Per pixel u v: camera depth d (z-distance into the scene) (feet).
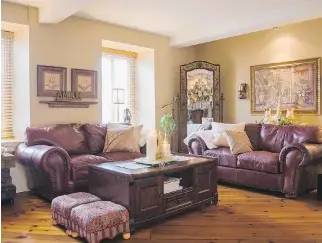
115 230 8.21
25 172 13.58
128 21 16.11
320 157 12.87
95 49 15.94
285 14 13.93
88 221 7.77
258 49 19.01
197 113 20.11
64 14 12.76
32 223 9.62
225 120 20.76
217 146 15.51
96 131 14.71
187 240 8.32
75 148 13.51
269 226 9.30
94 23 15.88
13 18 13.01
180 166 10.10
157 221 9.75
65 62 14.79
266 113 17.47
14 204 11.64
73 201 8.93
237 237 8.48
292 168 12.20
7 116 14.19
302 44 17.10
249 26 15.31
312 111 16.71
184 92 20.27
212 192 11.42
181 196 10.19
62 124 13.97
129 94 19.71
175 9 14.24
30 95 13.66
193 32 17.99
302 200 12.07
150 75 19.20
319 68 16.44
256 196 12.71
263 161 13.02
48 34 14.15
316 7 12.95
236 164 14.08
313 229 9.04
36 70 13.80
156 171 9.33
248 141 14.93
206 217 10.16
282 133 14.64
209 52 21.44
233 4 13.58
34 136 12.62
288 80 17.67
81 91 15.37
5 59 14.12
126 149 14.65
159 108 19.35
